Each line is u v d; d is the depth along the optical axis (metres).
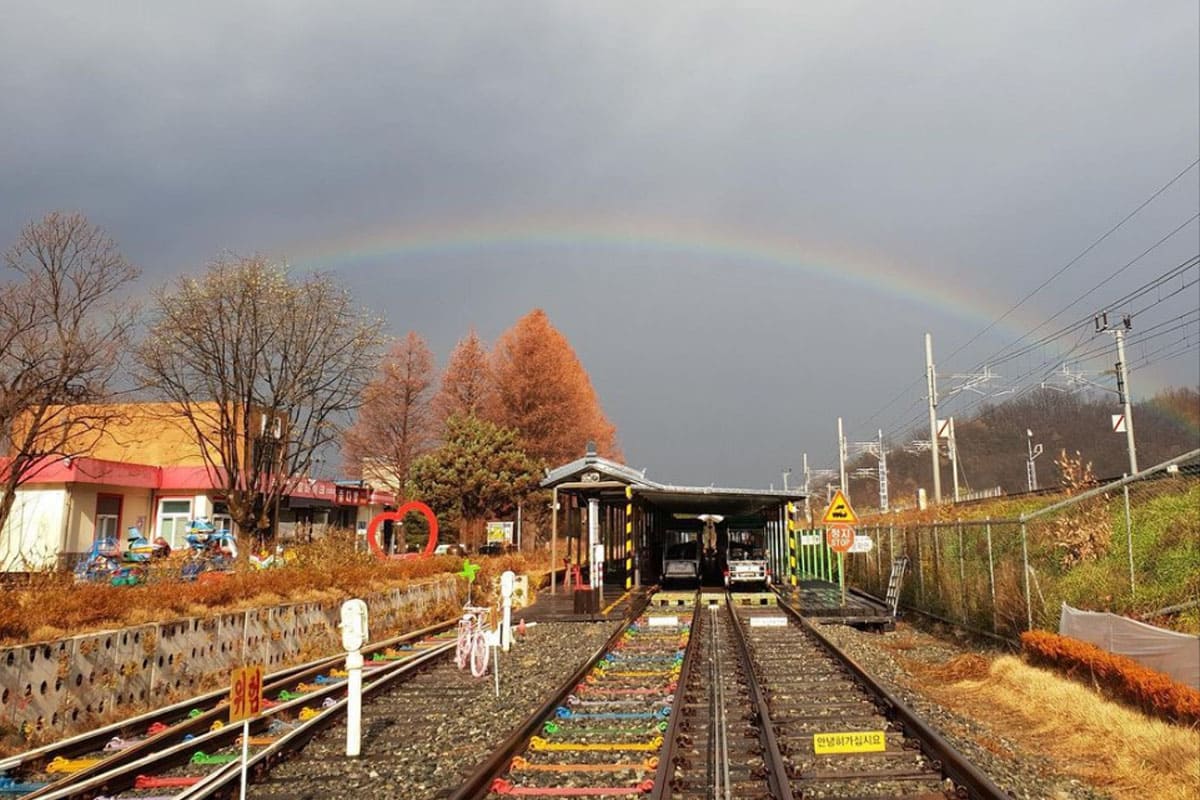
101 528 34.72
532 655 16.34
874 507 76.19
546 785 7.57
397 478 55.59
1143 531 16.05
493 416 56.72
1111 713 10.02
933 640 20.00
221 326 28.45
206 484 37.41
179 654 12.16
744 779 7.85
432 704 11.49
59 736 9.58
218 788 7.48
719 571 41.62
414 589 22.23
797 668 14.62
